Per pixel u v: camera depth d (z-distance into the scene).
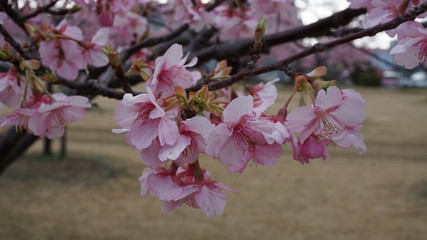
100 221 6.20
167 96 1.09
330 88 1.00
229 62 2.70
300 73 1.13
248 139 1.02
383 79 35.66
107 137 12.45
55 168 8.74
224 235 5.79
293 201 7.14
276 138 0.98
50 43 1.67
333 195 7.48
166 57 1.14
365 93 29.84
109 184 7.87
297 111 1.01
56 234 5.70
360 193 7.59
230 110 0.99
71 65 1.70
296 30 2.27
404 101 25.44
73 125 13.90
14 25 2.08
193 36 2.97
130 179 8.23
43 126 1.45
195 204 1.18
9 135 2.82
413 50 1.15
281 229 6.00
